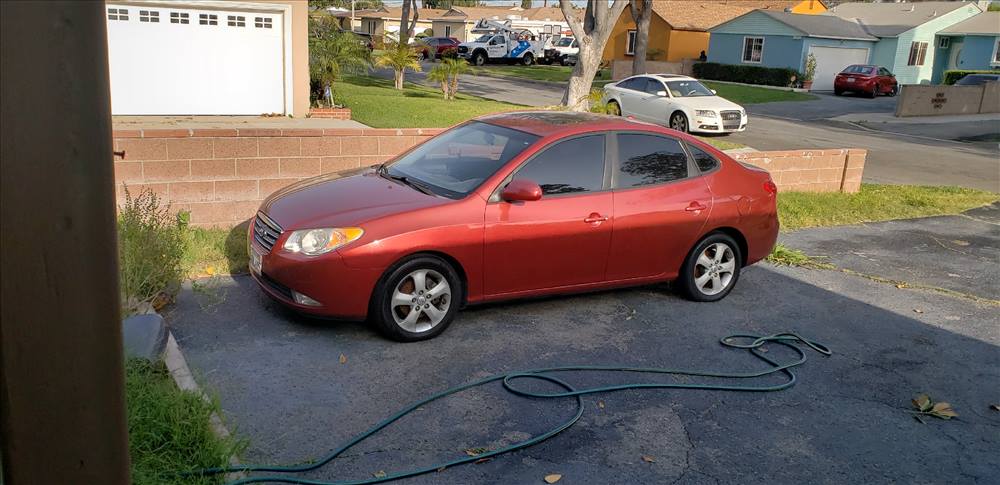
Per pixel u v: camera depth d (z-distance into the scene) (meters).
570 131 6.14
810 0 52.12
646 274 6.55
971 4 47.06
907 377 5.64
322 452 4.09
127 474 2.20
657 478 4.11
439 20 72.06
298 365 5.09
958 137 24.98
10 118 1.83
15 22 1.80
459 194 5.74
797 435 4.68
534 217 5.82
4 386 1.93
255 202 7.99
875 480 4.24
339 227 5.30
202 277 6.60
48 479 2.04
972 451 4.64
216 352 5.18
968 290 7.96
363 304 5.37
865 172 16.56
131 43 16.70
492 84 35.31
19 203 1.87
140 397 3.77
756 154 11.60
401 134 8.59
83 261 1.98
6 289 1.89
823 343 6.20
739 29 43.47
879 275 8.29
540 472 4.08
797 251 8.93
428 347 5.54
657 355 5.70
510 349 5.61
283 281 5.39
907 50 44.72
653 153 6.53
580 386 5.10
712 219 6.69
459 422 4.52
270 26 17.78
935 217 11.62
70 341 2.00
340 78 21.22
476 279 5.73
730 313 6.74
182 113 17.50
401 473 3.93
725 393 5.17
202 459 3.65
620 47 49.22
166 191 7.57
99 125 1.96
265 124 16.88
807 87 40.50
